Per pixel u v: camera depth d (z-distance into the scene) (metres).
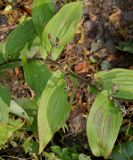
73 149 0.94
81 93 1.04
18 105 0.78
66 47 1.13
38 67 0.63
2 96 0.66
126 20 1.19
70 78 0.61
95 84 0.61
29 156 0.94
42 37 0.61
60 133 0.99
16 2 1.24
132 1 1.22
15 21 1.21
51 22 0.60
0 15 1.22
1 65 0.67
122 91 0.59
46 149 0.95
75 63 1.10
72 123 1.00
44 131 0.56
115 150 0.87
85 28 1.17
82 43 1.14
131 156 0.87
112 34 1.16
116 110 0.57
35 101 0.81
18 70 1.08
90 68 1.09
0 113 0.66
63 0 1.19
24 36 0.67
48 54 0.61
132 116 0.98
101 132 0.57
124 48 1.10
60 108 0.57
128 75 0.61
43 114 0.57
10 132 0.61
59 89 0.58
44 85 0.62
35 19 0.65
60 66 0.60
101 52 1.13
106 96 0.58
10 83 1.07
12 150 0.95
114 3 1.22
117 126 0.57
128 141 0.89
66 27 0.60
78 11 0.60
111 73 0.61
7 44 0.66
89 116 0.57
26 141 0.88
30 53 0.67
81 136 0.99
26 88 1.06
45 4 0.65
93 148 0.57
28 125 0.82
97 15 1.20
